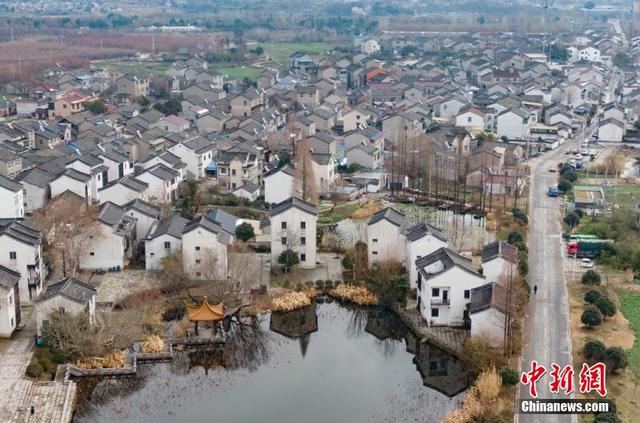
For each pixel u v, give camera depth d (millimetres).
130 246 114125
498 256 97000
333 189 149125
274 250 111188
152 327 93188
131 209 118125
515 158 169500
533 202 144250
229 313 98812
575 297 99625
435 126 196375
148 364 87875
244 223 120625
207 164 163625
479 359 83125
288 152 171625
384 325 99938
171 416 78062
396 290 101312
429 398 81188
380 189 154875
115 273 108625
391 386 84312
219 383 85250
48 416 74375
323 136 168375
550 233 125938
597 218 131250
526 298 95500
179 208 137750
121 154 155750
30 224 114000
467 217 134750
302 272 110250
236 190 146125
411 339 94438
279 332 97875
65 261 106750
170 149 158875
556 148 194250
